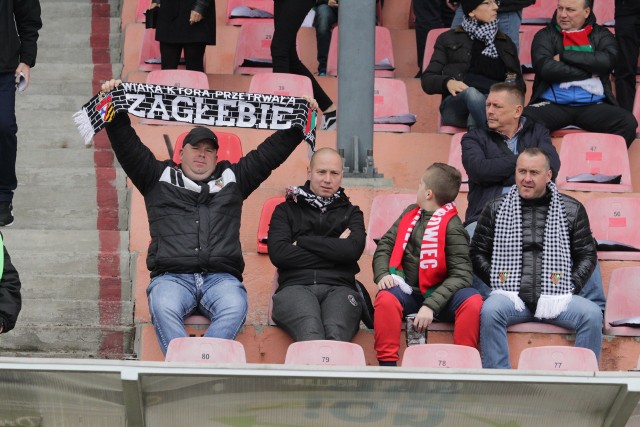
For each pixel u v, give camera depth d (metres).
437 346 21.56
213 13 34.62
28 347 25.47
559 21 33.00
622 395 16.77
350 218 25.39
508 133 28.33
